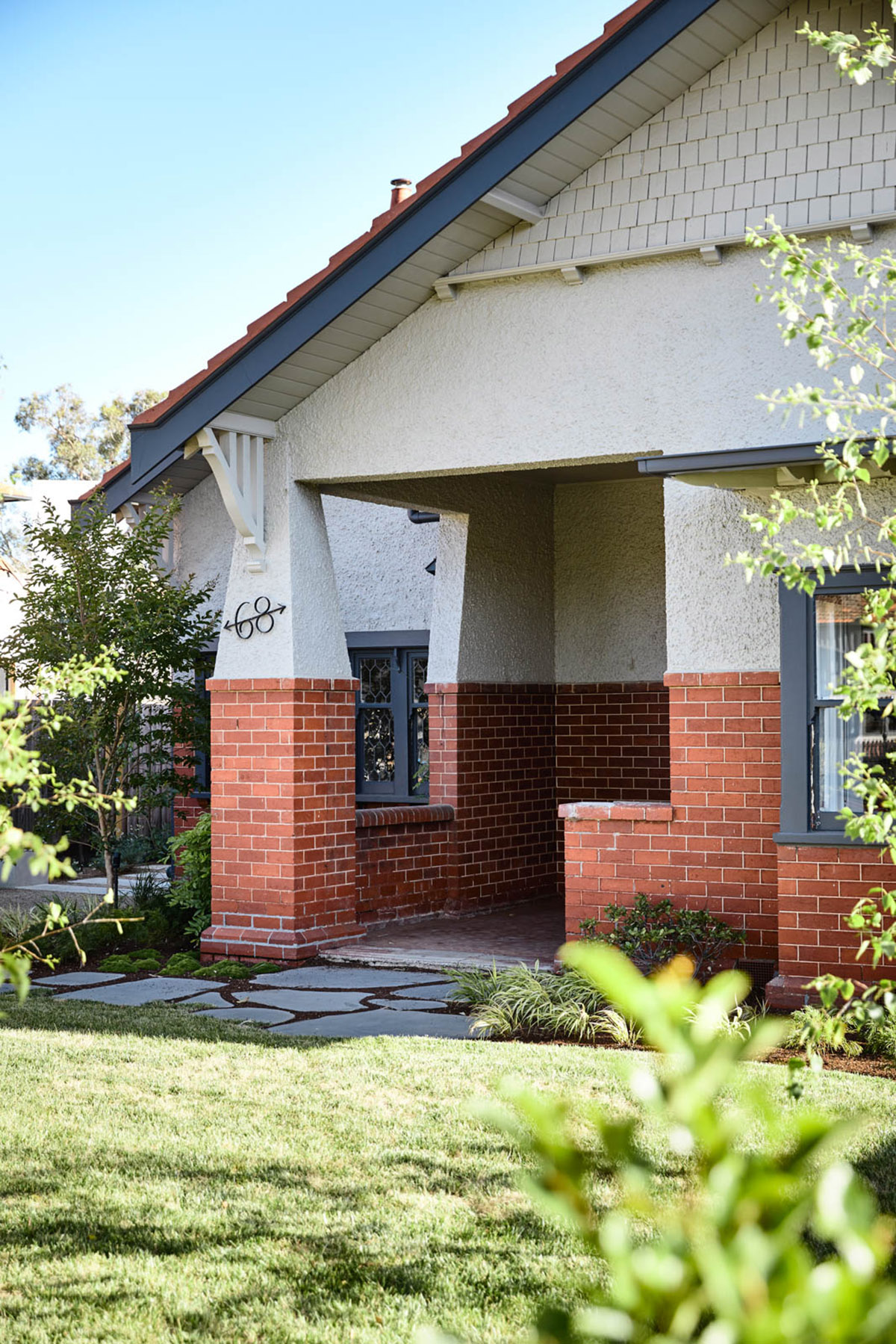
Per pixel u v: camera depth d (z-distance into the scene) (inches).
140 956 453.4
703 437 364.8
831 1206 54.1
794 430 350.6
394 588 629.9
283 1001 377.7
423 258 390.9
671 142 369.4
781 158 354.0
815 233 348.2
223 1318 167.6
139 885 542.6
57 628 495.2
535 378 392.2
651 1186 205.6
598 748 590.2
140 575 506.3
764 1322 50.8
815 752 346.3
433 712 541.3
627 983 53.0
